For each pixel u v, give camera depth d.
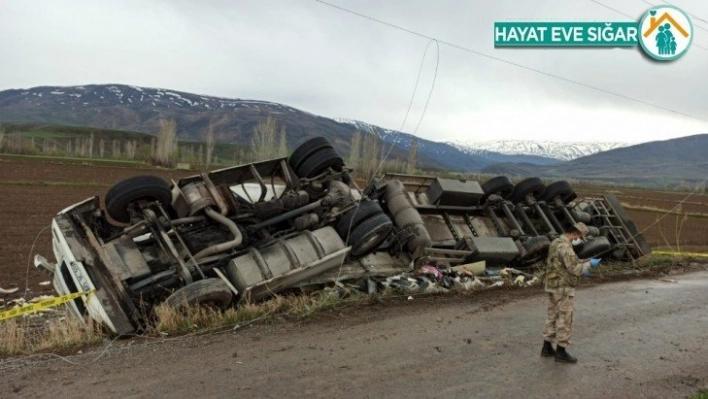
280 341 7.81
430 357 7.33
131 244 9.50
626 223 18.41
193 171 67.69
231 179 11.41
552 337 7.55
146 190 9.46
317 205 11.52
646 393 6.42
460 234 14.66
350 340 7.96
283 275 9.98
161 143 77.75
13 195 32.84
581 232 7.47
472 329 8.84
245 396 5.79
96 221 9.81
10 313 7.79
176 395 5.78
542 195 16.75
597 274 15.16
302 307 9.53
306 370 6.65
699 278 16.14
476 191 14.85
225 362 6.86
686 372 7.27
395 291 11.06
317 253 10.60
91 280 8.56
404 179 14.09
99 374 6.39
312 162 11.66
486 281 12.84
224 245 9.85
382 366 6.89
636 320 10.07
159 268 9.70
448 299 11.05
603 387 6.54
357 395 5.93
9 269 14.56
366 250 11.82
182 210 10.21
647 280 15.16
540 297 11.62
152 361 6.86
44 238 19.83
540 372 6.96
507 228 15.88
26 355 7.14
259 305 9.40
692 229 37.00
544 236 14.91
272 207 10.99
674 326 9.80
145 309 8.80
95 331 8.34
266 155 72.81
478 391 6.21
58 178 46.28
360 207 11.64
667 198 72.44
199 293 8.62
